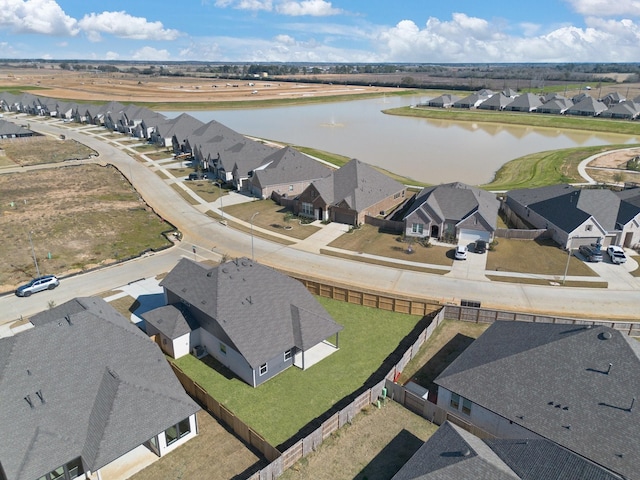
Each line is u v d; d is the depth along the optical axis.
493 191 81.25
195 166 100.44
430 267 52.53
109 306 37.06
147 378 29.11
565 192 64.38
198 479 25.77
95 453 24.41
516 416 26.59
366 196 67.44
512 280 49.19
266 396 32.62
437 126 159.25
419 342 37.47
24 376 26.20
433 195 62.25
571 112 171.50
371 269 52.31
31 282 46.84
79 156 108.88
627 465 22.72
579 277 49.59
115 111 147.50
